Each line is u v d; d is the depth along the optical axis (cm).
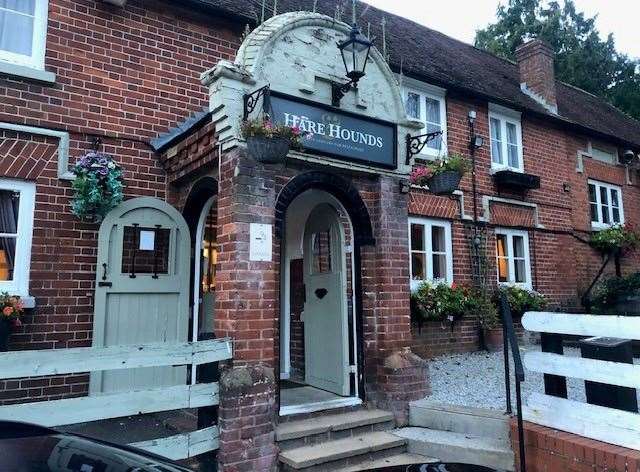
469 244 941
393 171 579
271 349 465
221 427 429
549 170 1126
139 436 496
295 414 495
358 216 564
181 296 602
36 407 353
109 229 569
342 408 527
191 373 588
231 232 463
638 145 1364
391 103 592
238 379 437
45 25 595
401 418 528
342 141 534
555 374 437
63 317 568
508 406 484
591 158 1255
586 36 3005
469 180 961
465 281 922
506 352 489
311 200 647
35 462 208
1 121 553
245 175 467
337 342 587
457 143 959
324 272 616
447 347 873
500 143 1050
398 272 568
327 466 441
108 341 555
